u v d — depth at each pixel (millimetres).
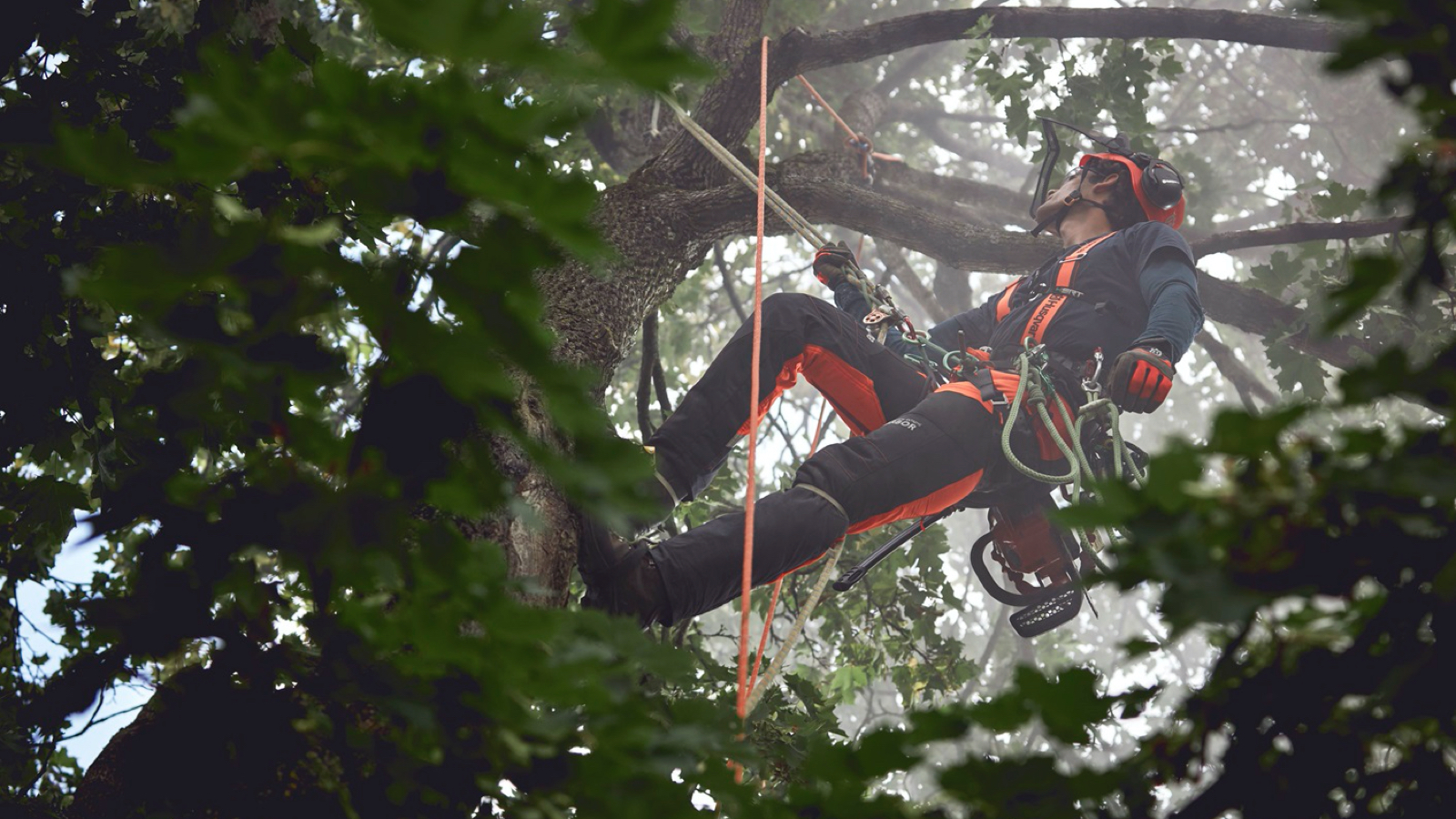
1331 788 1525
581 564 3264
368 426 1510
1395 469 1276
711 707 1632
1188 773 1565
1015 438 4176
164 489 1683
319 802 1858
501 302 1175
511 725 1533
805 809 1540
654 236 5305
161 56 3045
